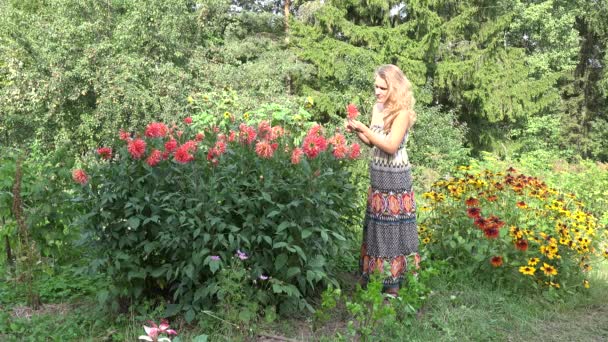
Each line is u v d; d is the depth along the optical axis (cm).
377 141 373
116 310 345
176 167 330
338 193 386
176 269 332
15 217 388
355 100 1507
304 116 604
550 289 422
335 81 1759
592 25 2378
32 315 351
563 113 2378
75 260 432
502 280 438
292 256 341
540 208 517
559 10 2320
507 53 1992
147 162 317
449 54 1902
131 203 315
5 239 409
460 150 1470
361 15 1873
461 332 347
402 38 1738
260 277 331
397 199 387
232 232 330
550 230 468
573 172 1177
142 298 355
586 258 469
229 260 331
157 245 324
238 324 325
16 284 392
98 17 1479
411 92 378
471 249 452
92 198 326
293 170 346
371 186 396
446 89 1925
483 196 500
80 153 1438
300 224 334
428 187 1098
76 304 374
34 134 1431
